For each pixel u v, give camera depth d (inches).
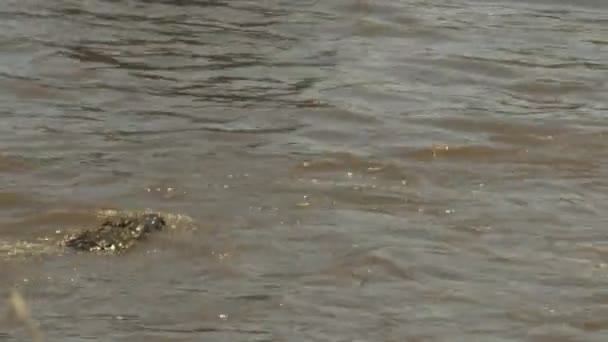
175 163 550.3
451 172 553.3
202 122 605.0
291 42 742.5
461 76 694.5
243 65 696.4
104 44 721.0
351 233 479.2
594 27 802.2
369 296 425.4
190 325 399.5
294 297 422.3
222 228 480.7
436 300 424.5
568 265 456.4
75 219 490.0
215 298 419.8
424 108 636.1
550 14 826.8
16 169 539.5
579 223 498.0
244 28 765.9
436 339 396.2
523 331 404.5
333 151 568.7
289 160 556.7
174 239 466.9
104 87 651.5
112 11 784.3
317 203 511.5
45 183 526.0
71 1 797.9
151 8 794.8
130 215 486.3
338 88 661.3
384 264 450.6
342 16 796.0
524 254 466.0
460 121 615.5
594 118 628.1
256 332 395.9
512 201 520.7
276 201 511.8
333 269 446.3
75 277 431.8
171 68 687.1
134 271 439.5
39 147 565.0
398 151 572.7
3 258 445.4
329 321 406.0
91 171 539.2
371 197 519.8
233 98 642.2
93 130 590.9
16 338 385.7
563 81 689.6
